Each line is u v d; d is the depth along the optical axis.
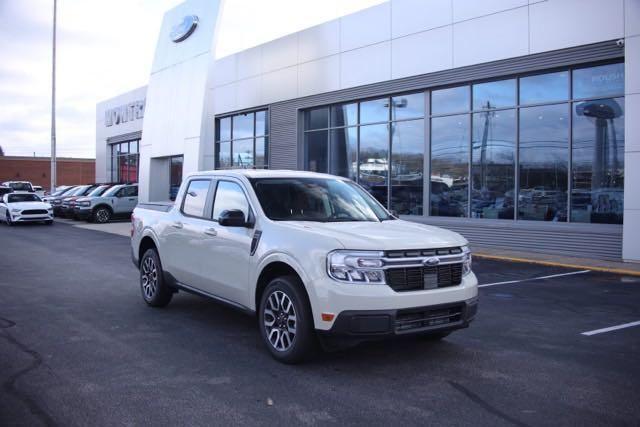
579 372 5.19
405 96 16.47
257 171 6.61
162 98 24.88
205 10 22.16
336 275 4.85
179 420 4.05
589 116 12.62
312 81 19.09
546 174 13.38
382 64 16.67
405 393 4.62
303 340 5.10
